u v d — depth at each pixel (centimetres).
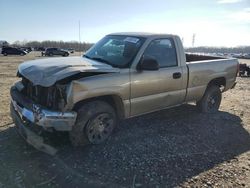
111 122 449
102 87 411
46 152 408
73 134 412
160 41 509
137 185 341
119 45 500
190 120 596
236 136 520
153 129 528
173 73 520
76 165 380
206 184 351
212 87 644
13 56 3947
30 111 398
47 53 4438
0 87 918
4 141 445
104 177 354
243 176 376
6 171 359
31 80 403
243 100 841
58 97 386
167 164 395
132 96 461
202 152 441
